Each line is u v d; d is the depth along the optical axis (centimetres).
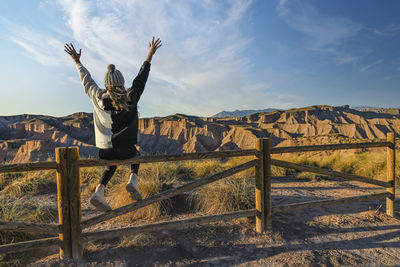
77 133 18988
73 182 277
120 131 236
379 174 794
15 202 449
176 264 285
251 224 388
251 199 459
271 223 368
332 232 373
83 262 280
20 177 670
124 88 235
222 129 18575
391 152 434
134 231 301
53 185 636
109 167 279
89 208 471
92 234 287
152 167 675
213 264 287
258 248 322
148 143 18938
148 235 343
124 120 236
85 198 539
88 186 626
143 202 300
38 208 424
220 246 325
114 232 294
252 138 16650
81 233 284
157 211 427
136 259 292
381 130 18912
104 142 241
